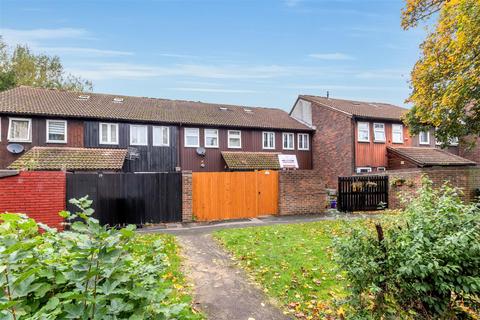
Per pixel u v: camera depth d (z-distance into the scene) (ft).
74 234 7.20
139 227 34.27
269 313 13.74
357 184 46.32
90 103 62.80
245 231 29.73
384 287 10.30
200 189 38.86
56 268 6.67
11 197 29.22
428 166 58.85
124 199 35.19
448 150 72.90
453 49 27.96
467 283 9.41
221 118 70.18
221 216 39.58
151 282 7.37
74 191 32.86
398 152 64.54
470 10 24.11
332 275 17.44
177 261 20.34
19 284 5.87
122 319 6.39
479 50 26.13
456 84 28.22
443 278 9.67
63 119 55.26
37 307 6.21
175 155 63.05
